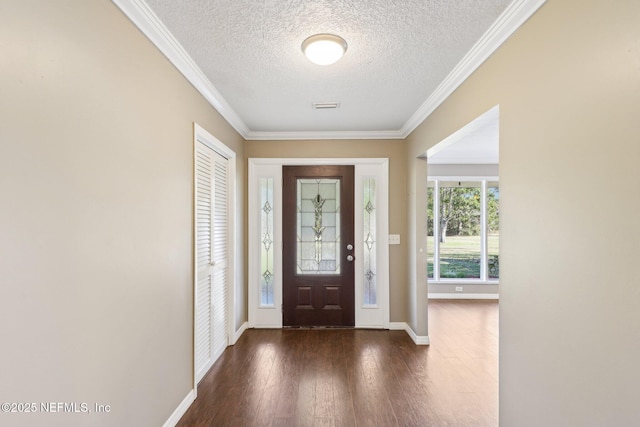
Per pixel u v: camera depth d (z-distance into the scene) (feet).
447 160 17.69
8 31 3.10
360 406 7.28
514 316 5.45
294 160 12.80
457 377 8.68
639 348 3.31
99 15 4.36
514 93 5.46
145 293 5.51
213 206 9.39
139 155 5.33
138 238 5.30
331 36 6.00
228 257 10.88
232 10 5.29
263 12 5.35
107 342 4.53
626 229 3.44
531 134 5.00
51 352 3.59
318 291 12.91
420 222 11.40
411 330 11.82
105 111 4.49
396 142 12.78
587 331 3.94
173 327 6.55
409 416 6.91
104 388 4.47
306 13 5.39
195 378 7.52
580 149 4.04
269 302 12.99
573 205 4.17
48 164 3.55
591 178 3.88
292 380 8.48
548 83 4.63
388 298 12.64
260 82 8.11
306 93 8.83
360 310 12.83
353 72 7.57
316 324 12.85
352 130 12.42
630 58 3.40
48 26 3.54
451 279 18.42
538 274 4.83
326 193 13.00
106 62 4.50
